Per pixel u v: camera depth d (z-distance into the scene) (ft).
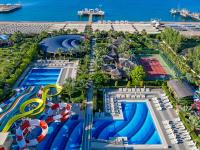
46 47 598.34
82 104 405.59
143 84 466.70
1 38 655.35
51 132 352.08
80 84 441.68
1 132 307.17
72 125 366.22
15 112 361.71
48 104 389.19
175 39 606.55
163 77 501.56
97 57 543.39
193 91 437.58
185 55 573.74
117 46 619.26
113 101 422.82
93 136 350.02
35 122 339.57
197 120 358.23
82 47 596.70
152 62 568.41
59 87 429.38
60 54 575.38
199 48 544.62
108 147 331.16
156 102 421.18
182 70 517.14
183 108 387.55
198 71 506.07
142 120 384.06
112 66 516.32
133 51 609.01
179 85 437.17
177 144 338.34
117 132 359.66
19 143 310.45
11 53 589.32
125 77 487.61
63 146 330.34
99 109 398.62
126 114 396.37
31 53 564.30
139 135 355.77
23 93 414.41
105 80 467.11
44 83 479.00
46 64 550.36
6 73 490.49
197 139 336.29
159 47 636.07
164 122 375.86
